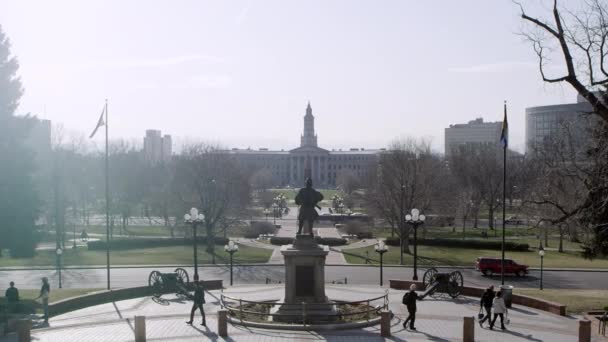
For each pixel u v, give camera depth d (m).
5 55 52.81
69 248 89.94
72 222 127.25
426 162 94.06
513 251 89.81
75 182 117.31
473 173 138.12
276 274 65.19
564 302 40.78
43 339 30.09
